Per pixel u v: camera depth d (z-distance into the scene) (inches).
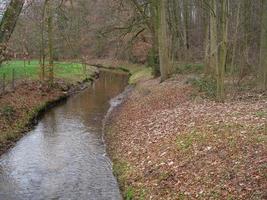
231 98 845.8
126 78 2135.8
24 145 837.2
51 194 592.4
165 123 746.2
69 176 661.9
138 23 1530.5
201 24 1929.1
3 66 1654.8
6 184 632.4
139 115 907.4
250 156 481.4
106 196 576.7
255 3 1222.9
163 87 1149.7
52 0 1483.8
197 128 636.7
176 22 1641.2
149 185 535.5
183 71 1476.4
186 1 1659.7
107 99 1406.3
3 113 952.9
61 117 1114.1
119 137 820.0
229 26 1189.1
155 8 1341.0
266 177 425.1
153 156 614.9
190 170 516.1
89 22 2213.3
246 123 597.0
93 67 2561.5
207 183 467.2
